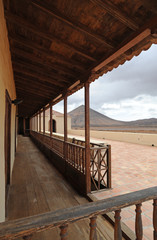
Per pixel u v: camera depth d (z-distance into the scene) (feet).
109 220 7.80
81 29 6.95
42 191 11.67
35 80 16.92
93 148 11.25
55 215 2.84
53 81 15.14
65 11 6.43
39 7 6.27
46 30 7.82
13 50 10.62
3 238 2.38
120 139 44.34
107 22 6.65
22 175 15.39
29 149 31.55
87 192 10.69
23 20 7.30
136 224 3.72
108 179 11.58
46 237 6.86
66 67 11.71
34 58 11.02
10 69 11.71
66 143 15.29
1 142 5.86
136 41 6.74
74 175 12.92
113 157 22.16
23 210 8.99
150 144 34.37
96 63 9.48
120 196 3.63
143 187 11.74
